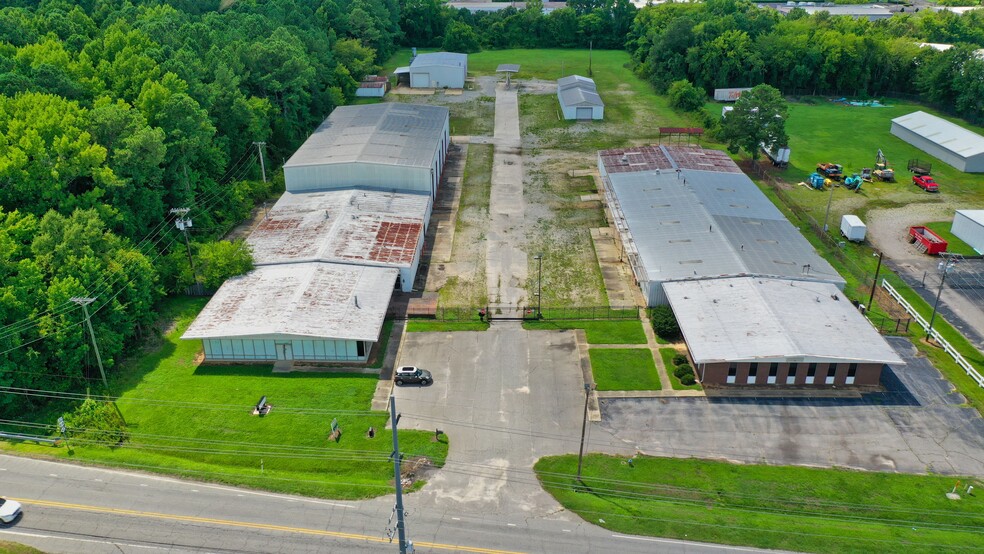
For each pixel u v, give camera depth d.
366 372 69.75
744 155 130.00
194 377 68.69
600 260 91.06
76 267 68.06
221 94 105.81
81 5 140.50
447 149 127.00
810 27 181.00
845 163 127.31
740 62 168.38
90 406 60.44
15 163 73.50
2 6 139.00
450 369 70.38
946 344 73.94
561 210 105.19
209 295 82.75
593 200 108.44
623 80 177.50
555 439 61.47
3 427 62.12
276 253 83.50
